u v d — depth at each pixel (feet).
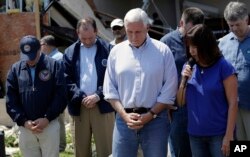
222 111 13.32
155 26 42.83
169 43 16.22
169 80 14.12
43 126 15.84
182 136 16.34
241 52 15.43
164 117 14.25
